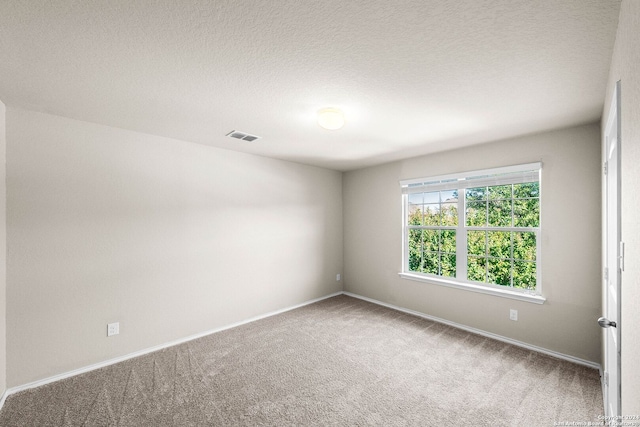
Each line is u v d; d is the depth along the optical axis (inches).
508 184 123.7
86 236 100.9
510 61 63.9
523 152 117.9
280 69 67.6
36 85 74.5
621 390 51.4
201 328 130.0
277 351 113.7
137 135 113.3
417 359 106.9
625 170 46.3
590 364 101.7
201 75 70.1
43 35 54.1
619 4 46.0
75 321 98.1
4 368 84.3
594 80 71.6
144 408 79.6
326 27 52.6
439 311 145.7
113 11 48.0
